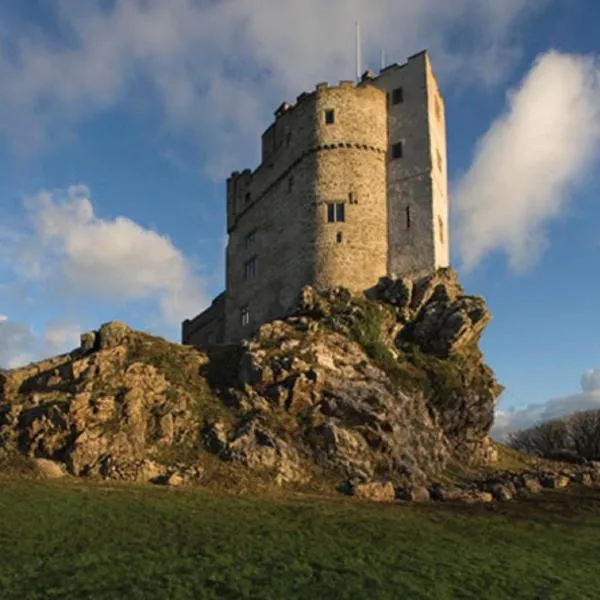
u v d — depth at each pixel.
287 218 66.25
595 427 90.44
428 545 29.86
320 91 65.19
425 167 62.88
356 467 42.75
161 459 41.00
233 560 26.17
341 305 57.28
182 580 23.97
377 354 53.72
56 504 31.88
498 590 24.98
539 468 59.91
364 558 27.38
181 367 50.16
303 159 64.94
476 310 56.91
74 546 26.94
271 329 53.41
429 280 59.62
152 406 44.53
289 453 42.62
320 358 50.03
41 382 47.78
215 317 82.31
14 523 29.02
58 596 22.41
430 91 65.50
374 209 62.84
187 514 31.80
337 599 23.12
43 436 41.00
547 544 31.84
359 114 64.56
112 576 24.09
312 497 38.00
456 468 51.00
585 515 38.56
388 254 62.59
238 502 34.94
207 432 43.50
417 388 53.00
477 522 35.03
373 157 64.25
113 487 36.09
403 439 47.03
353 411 46.31
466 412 55.06
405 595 23.78
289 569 25.59
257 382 47.38
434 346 56.91
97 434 40.75
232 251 76.19
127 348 50.16
